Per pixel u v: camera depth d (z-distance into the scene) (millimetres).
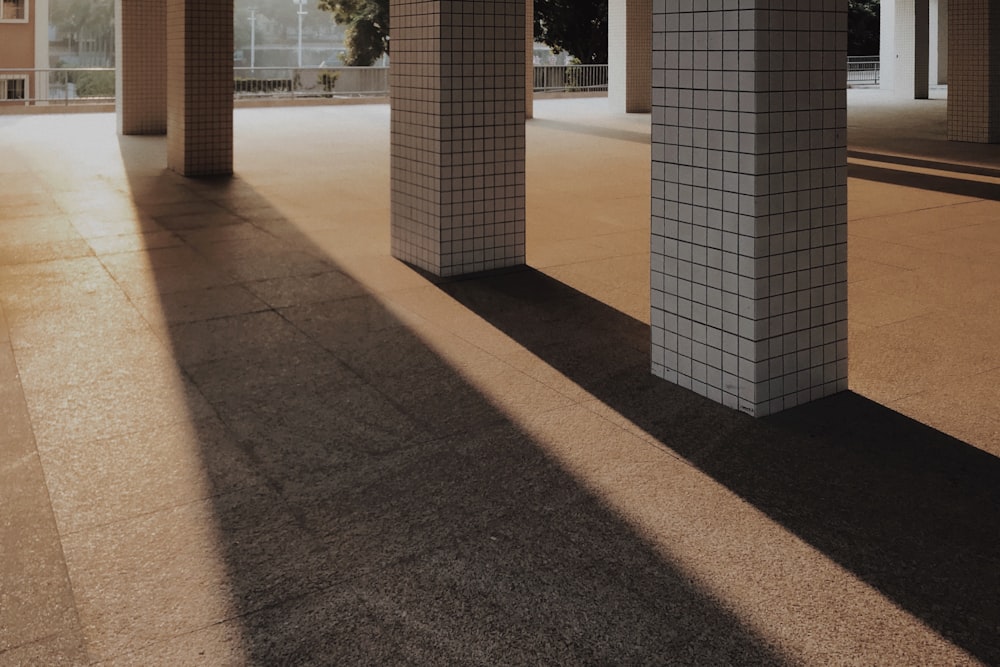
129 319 5320
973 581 2623
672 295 4223
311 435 3691
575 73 31891
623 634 2391
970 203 9164
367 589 2604
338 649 2332
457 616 2475
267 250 7234
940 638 2361
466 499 3148
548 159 13102
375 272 6547
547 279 6359
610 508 3078
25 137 16219
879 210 8828
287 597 2561
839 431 3699
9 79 33688
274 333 5082
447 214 6355
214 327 5184
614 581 2639
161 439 3637
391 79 6758
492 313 5516
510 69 6434
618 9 22359
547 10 38906
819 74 3783
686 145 4004
